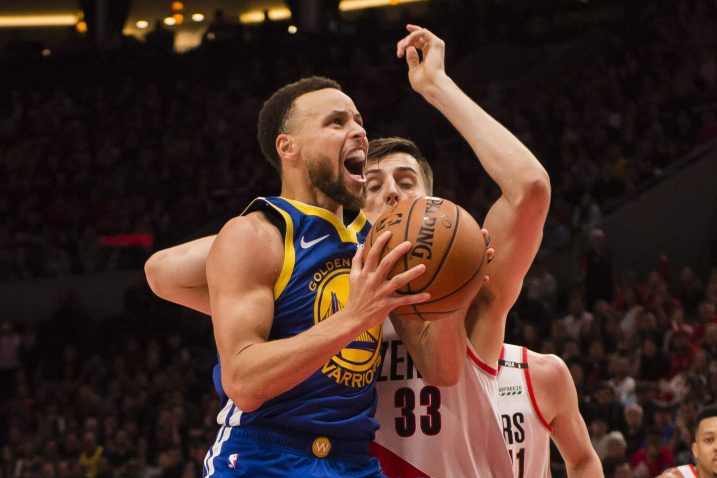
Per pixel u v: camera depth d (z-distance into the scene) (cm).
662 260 1739
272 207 330
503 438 396
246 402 300
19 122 2503
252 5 3083
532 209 355
